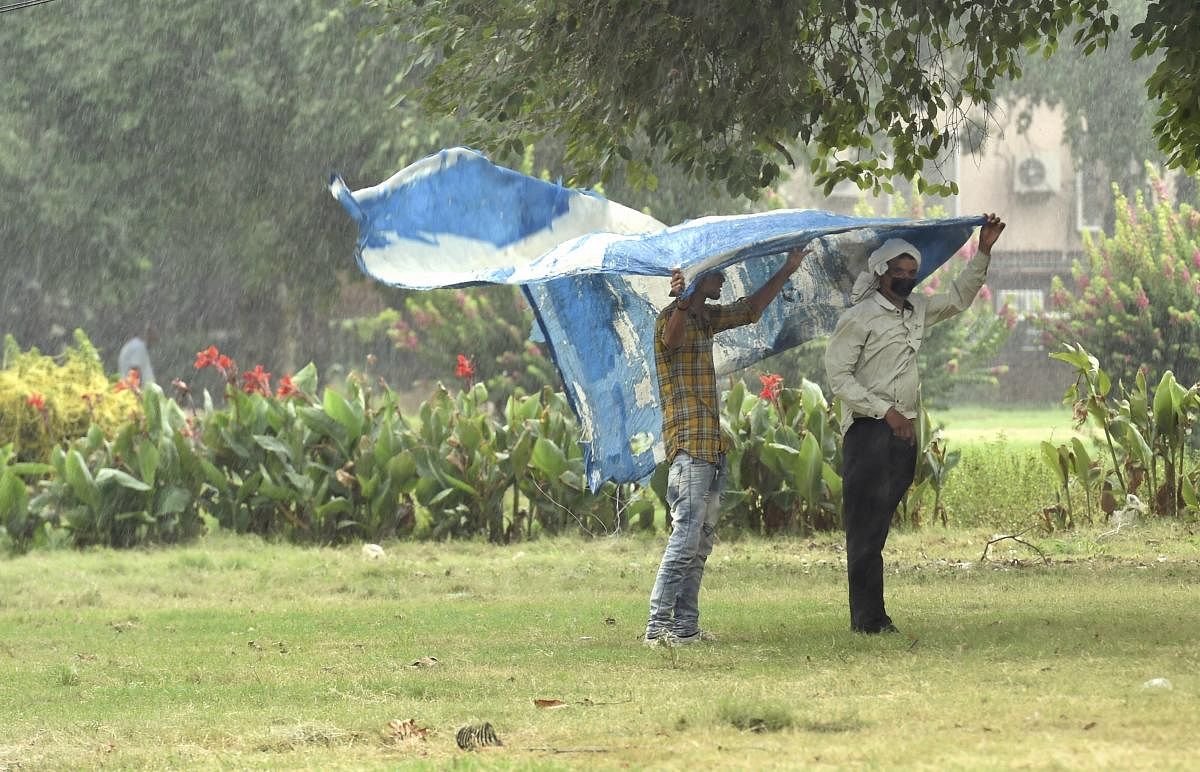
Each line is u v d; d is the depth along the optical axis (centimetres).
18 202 5616
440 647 1317
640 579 1936
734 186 1853
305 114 5194
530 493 2500
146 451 2411
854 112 1900
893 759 747
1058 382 7831
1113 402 2636
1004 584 1711
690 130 1850
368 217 1302
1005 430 5194
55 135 5531
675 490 1310
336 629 1487
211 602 1812
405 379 6319
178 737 922
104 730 952
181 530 2459
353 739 902
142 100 5453
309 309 6334
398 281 1281
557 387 4497
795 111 1780
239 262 5881
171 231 5722
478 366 4653
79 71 5441
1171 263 4156
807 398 2516
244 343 6450
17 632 1540
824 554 2192
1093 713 848
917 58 1834
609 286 1415
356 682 1115
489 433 2564
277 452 2472
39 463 2716
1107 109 7562
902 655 1149
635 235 1319
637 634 1373
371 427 2530
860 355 1320
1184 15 1628
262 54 5369
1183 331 4134
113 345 6625
